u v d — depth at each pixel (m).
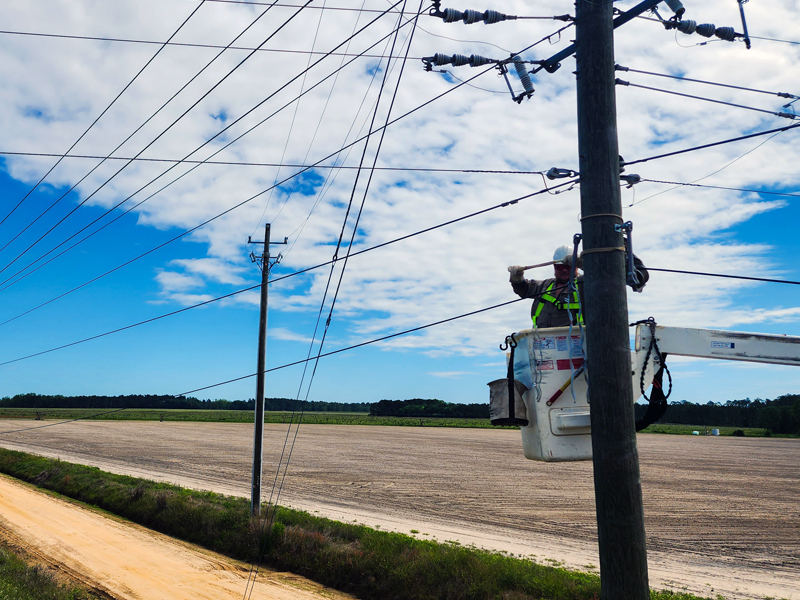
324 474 38.12
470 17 6.21
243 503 24.19
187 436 71.75
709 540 21.33
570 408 5.35
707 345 5.58
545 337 5.47
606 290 5.19
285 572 16.47
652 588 15.41
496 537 21.17
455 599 13.37
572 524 23.81
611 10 5.72
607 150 5.45
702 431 104.44
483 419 163.38
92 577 14.88
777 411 99.88
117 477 31.44
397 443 64.81
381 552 15.92
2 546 18.00
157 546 18.81
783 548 20.22
